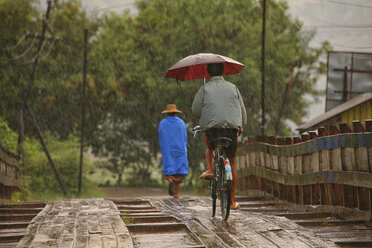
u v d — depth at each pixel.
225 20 112.38
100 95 112.19
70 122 110.62
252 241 17.06
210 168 23.83
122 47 116.88
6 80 95.19
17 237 19.41
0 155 33.50
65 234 18.27
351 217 23.19
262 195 36.09
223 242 16.94
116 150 122.44
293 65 110.44
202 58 22.98
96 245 16.34
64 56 110.50
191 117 109.88
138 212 27.34
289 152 30.06
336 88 77.00
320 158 26.11
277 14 121.31
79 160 83.12
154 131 121.81
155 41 116.25
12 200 35.19
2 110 95.44
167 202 32.28
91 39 122.31
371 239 18.86
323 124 66.75
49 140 88.31
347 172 23.08
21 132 68.81
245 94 109.94
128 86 117.69
